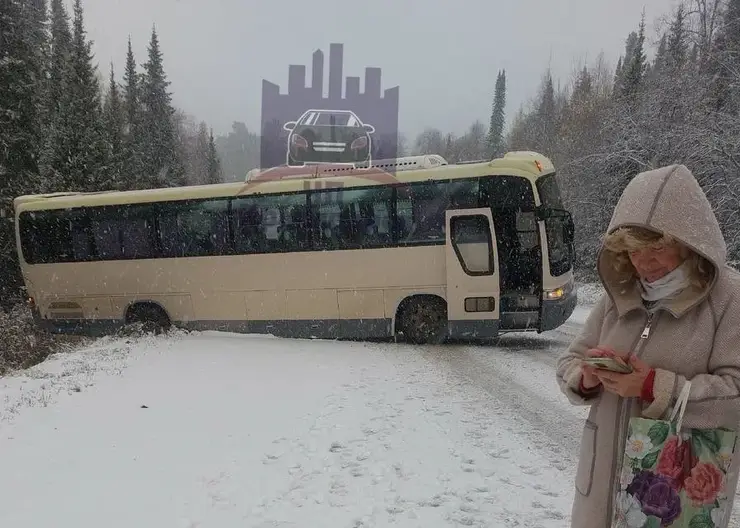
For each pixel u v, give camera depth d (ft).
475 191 39.34
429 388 28.14
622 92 104.78
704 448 6.16
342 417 23.02
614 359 6.51
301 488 16.08
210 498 15.55
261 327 43.93
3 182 81.10
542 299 38.29
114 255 47.34
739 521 14.40
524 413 23.70
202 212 44.91
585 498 7.36
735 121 60.03
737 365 6.14
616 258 7.20
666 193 6.48
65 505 15.29
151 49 204.44
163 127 198.29
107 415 24.07
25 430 22.02
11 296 82.43
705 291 6.38
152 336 43.93
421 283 40.37
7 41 83.66
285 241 42.96
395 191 40.68
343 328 42.01
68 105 116.88
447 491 15.71
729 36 69.67
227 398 26.61
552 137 145.48
